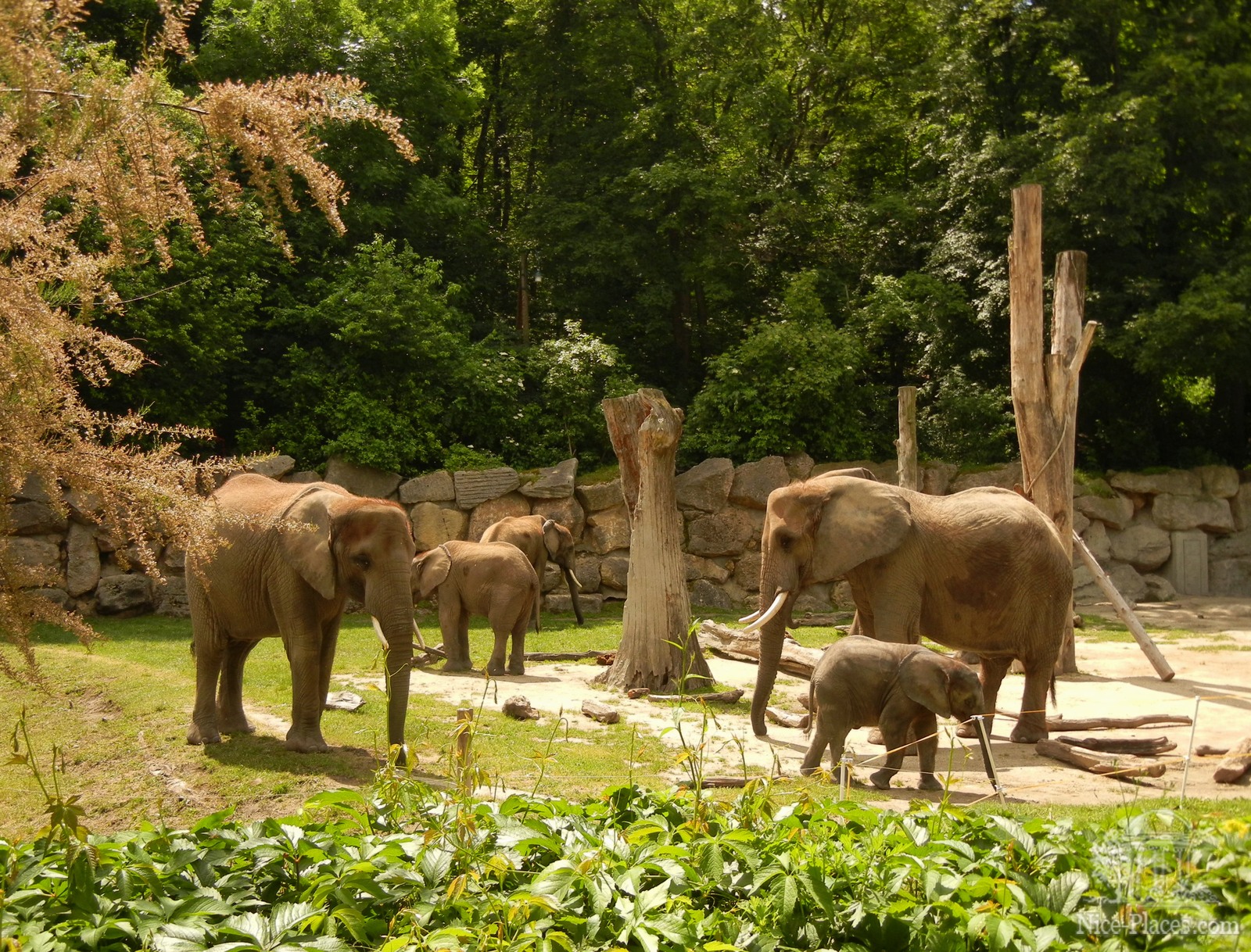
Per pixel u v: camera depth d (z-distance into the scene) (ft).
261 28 71.61
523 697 32.86
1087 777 27.27
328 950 11.92
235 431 66.69
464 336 73.00
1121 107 72.23
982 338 82.23
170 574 56.54
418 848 14.17
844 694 25.58
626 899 12.75
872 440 75.92
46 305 13.51
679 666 38.29
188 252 61.52
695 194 78.54
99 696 35.60
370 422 63.93
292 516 28.22
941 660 24.88
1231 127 74.84
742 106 83.15
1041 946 11.34
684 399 84.23
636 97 87.35
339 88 14.16
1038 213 45.62
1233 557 75.61
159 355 61.16
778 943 12.20
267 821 15.10
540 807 16.08
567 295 85.35
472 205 85.30
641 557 39.01
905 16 89.25
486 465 65.00
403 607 27.20
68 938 12.39
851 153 97.25
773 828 14.67
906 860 13.24
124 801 26.17
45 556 53.52
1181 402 87.71
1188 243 79.92
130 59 69.51
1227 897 11.69
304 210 71.72
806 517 32.30
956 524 32.48
